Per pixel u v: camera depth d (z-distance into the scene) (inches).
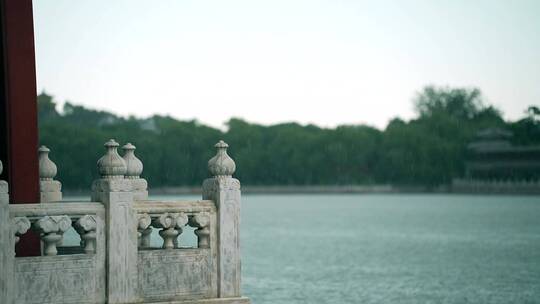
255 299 1840.6
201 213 612.7
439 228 5664.4
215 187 620.4
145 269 589.9
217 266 616.7
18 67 642.8
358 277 2409.0
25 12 647.1
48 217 554.3
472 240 4463.6
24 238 645.3
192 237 2199.8
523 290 2084.2
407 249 3774.6
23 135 642.8
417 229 5546.3
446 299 1893.5
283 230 5462.6
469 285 2208.4
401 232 5221.5
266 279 2325.3
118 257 575.2
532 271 2650.1
